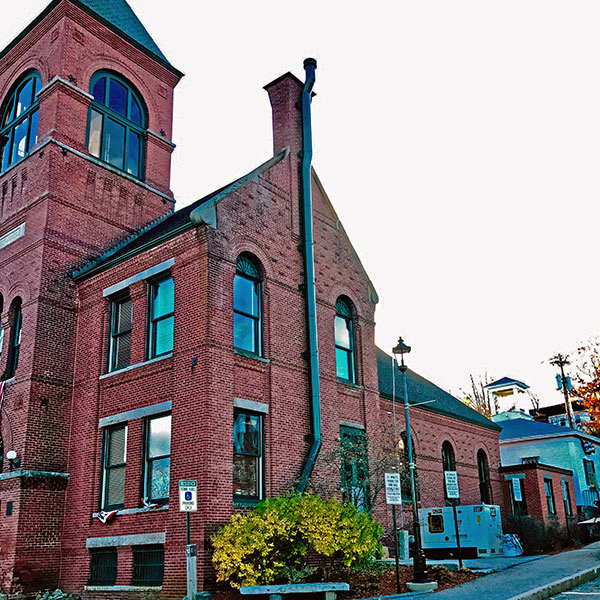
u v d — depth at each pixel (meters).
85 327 20.11
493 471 32.19
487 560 21.19
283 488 17.34
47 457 18.61
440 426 28.44
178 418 16.27
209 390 15.89
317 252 21.39
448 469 28.78
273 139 22.19
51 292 20.08
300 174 21.66
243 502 16.16
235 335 17.70
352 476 19.69
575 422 56.06
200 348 16.34
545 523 28.30
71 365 19.98
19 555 17.25
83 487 18.22
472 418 31.47
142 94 25.95
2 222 22.59
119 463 17.89
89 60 24.03
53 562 17.89
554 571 17.08
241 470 16.62
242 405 16.86
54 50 23.59
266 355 18.17
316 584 13.44
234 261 17.89
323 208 22.41
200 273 17.00
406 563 18.25
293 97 22.45
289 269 19.97
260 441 17.36
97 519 17.48
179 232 17.69
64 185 21.58
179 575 14.90
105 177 23.12
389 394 24.78
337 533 14.63
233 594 14.24
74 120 22.73
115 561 16.84
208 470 15.27
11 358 20.36
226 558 14.02
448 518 23.73
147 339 18.22
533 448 42.78
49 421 18.92
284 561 14.80
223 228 17.75
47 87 22.89
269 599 13.49
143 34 26.77
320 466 18.52
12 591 16.84
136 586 15.80
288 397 18.42
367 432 21.30
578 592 14.22
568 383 55.84
